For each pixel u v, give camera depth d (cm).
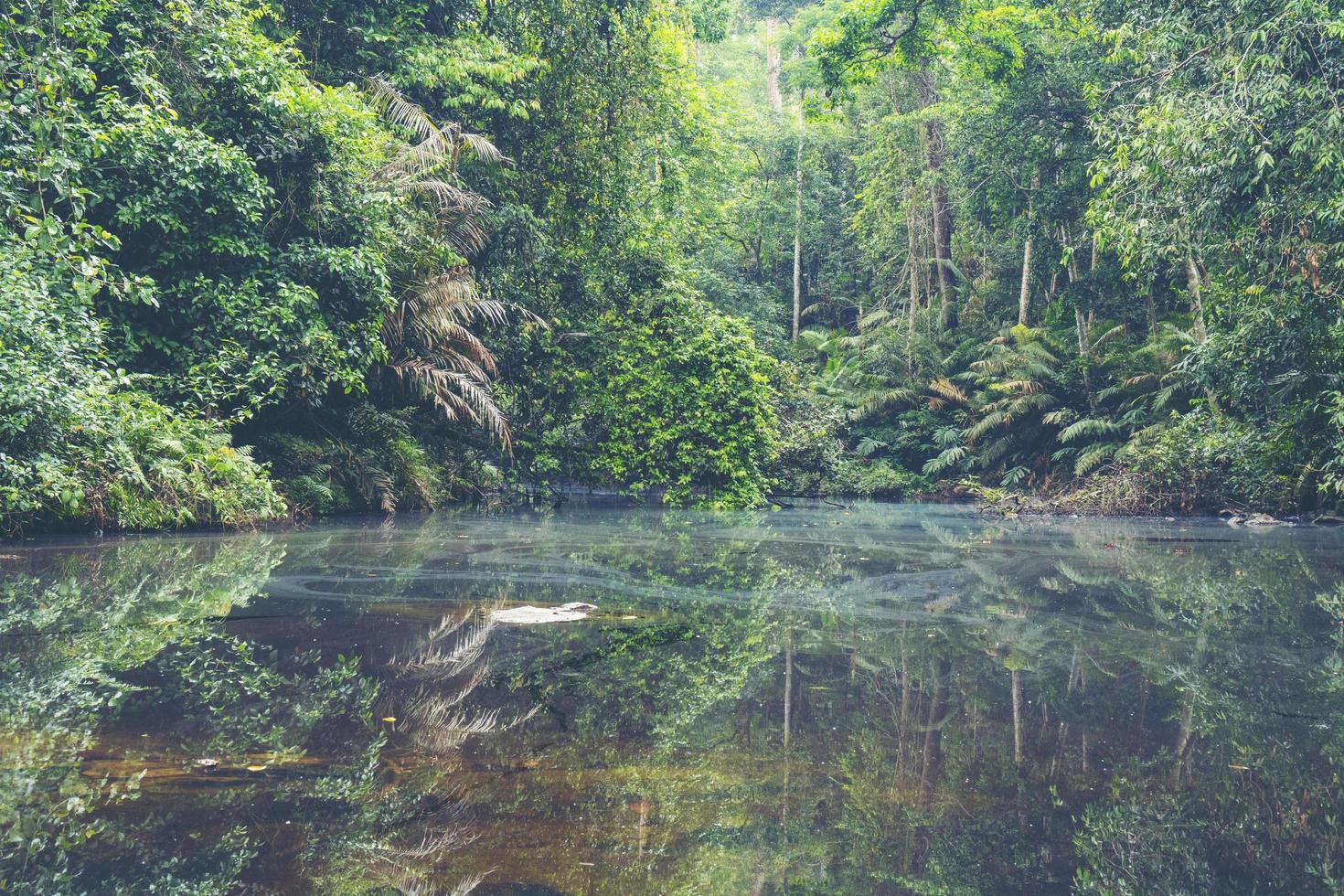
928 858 134
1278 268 962
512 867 126
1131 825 150
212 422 763
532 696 228
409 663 263
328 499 900
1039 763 183
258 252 821
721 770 174
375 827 140
